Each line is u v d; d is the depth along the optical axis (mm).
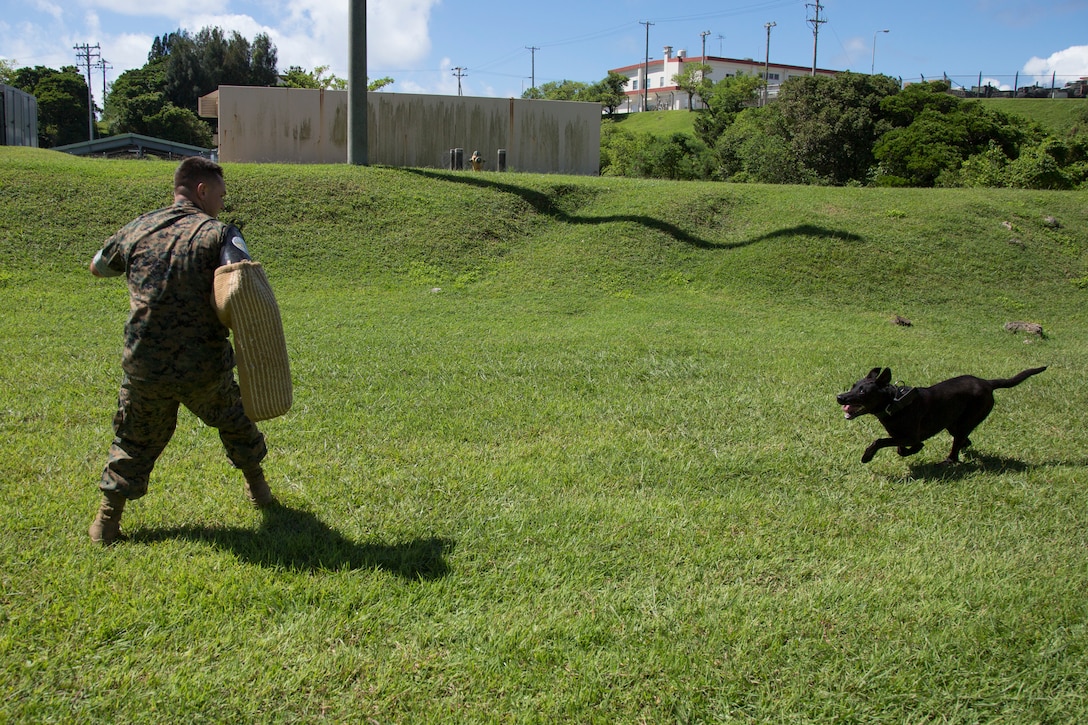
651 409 5922
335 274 11734
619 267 12828
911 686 2609
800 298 12195
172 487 3982
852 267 13156
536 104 20828
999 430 5766
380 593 3031
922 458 5102
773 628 2898
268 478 4195
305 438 4934
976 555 3600
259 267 3113
